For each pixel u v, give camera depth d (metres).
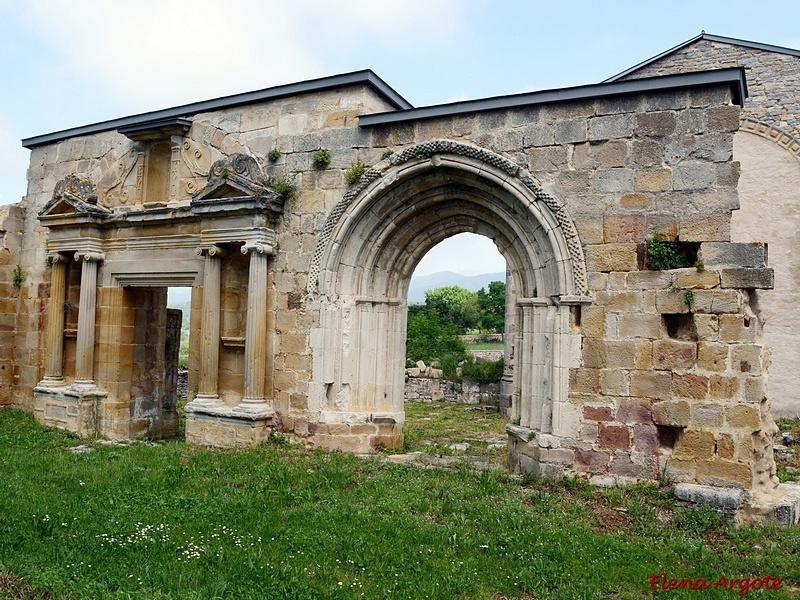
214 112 12.44
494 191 10.03
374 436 11.16
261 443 11.11
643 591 5.82
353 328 11.34
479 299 58.12
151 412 14.20
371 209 11.05
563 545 6.71
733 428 8.18
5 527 6.55
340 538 6.69
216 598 5.16
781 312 15.17
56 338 13.80
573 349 9.09
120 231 13.41
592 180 9.20
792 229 15.10
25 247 15.29
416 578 5.81
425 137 10.52
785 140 15.26
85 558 5.85
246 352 11.32
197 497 7.99
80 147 14.38
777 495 8.31
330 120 11.29
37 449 11.12
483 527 7.20
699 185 8.63
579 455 8.98
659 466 8.58
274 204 11.36
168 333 15.33
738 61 15.90
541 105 9.61
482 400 21.38
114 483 8.61
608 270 8.99
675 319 8.80
